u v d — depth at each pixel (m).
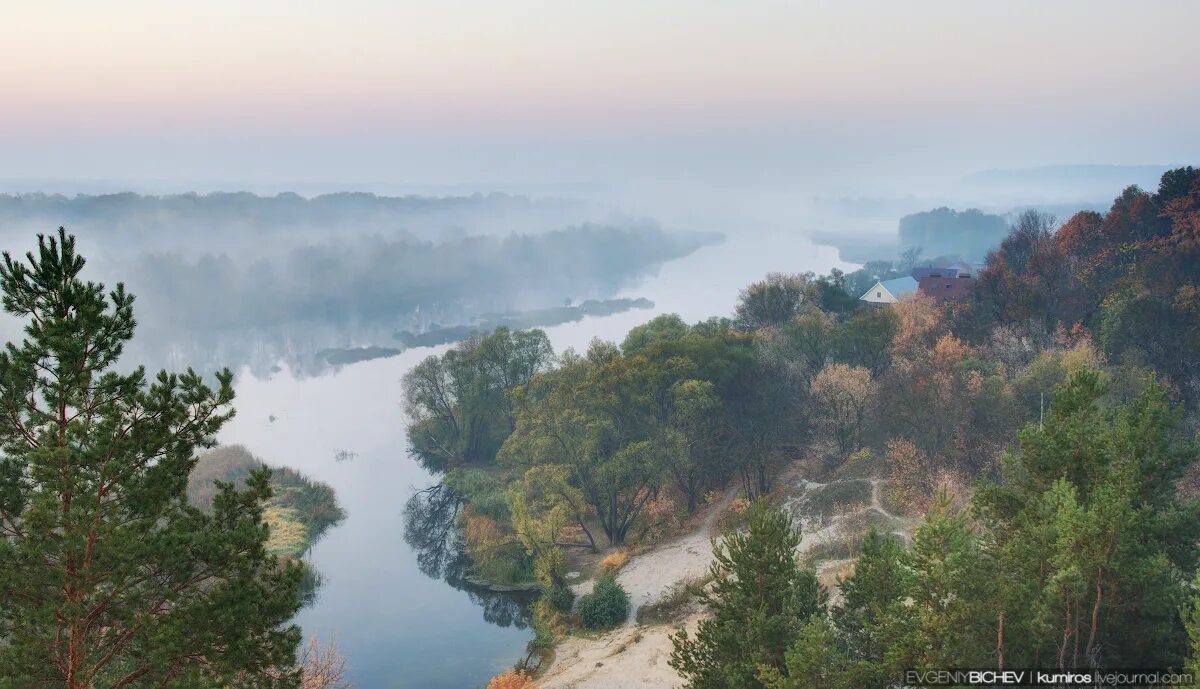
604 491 73.50
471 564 73.38
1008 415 59.44
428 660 55.19
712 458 74.00
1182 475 31.75
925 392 62.56
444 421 106.81
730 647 31.44
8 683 19.42
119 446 21.42
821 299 123.56
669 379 75.75
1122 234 108.62
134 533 20.92
